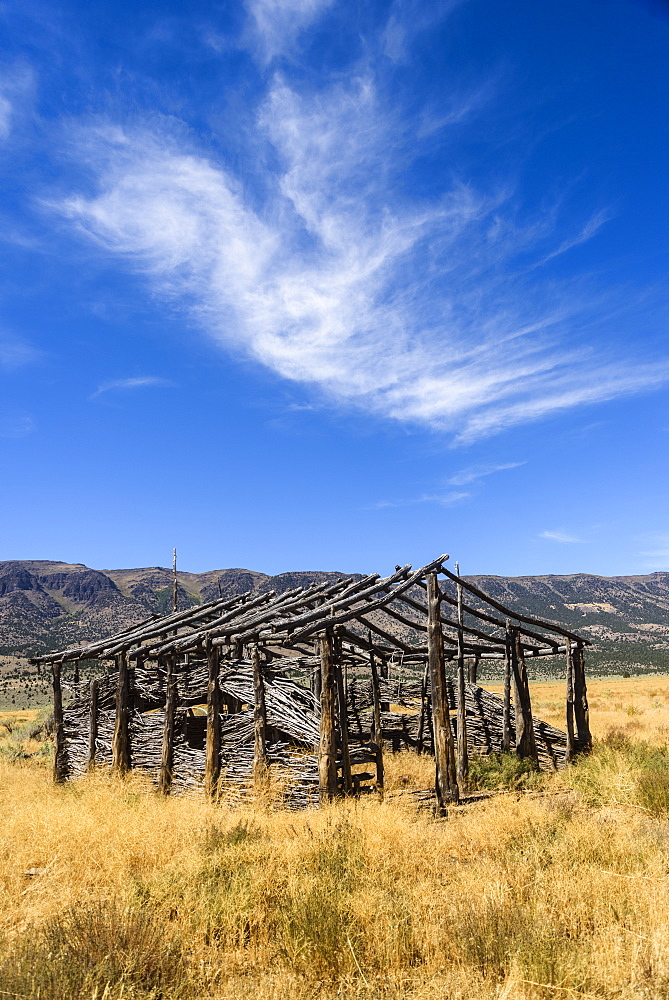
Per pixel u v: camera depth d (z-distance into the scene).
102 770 14.98
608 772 11.42
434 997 4.50
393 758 18.33
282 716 13.00
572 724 15.76
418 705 19.53
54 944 5.20
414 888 6.64
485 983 4.58
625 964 4.65
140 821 9.42
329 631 12.17
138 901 6.21
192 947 5.53
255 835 8.56
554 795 11.67
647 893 5.84
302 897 6.16
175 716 15.24
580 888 6.16
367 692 20.83
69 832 8.80
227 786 12.59
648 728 22.45
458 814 10.73
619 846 7.33
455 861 7.87
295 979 4.99
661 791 9.73
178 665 16.77
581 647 16.27
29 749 24.38
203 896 6.32
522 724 15.67
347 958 5.20
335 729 12.12
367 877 6.82
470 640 16.92
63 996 4.45
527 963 4.75
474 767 14.64
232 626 13.27
